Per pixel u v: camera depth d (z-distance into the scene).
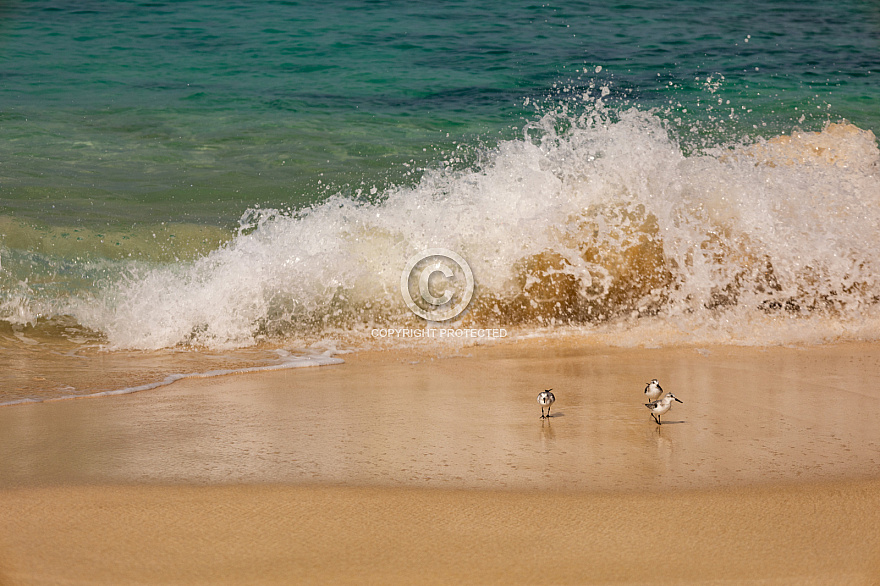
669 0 78.81
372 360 18.00
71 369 16.92
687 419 13.16
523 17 69.69
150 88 47.88
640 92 47.69
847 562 7.90
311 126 40.72
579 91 48.06
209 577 7.61
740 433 12.31
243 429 12.59
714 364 17.36
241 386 15.68
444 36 62.59
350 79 50.94
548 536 8.48
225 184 31.08
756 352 18.44
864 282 21.50
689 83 50.06
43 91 46.16
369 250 22.20
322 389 15.41
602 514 9.05
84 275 22.12
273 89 48.38
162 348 19.03
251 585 7.47
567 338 19.89
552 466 10.74
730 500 9.45
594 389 15.27
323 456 11.19
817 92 48.00
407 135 39.25
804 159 25.31
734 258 21.73
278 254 22.20
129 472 10.43
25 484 9.93
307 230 22.88
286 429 12.59
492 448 11.59
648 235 21.92
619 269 21.45
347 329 20.36
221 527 8.70
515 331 20.52
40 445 11.64
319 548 8.21
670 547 8.23
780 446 11.62
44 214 26.22
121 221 25.86
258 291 21.19
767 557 8.01
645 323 20.77
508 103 45.66
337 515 9.02
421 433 12.38
